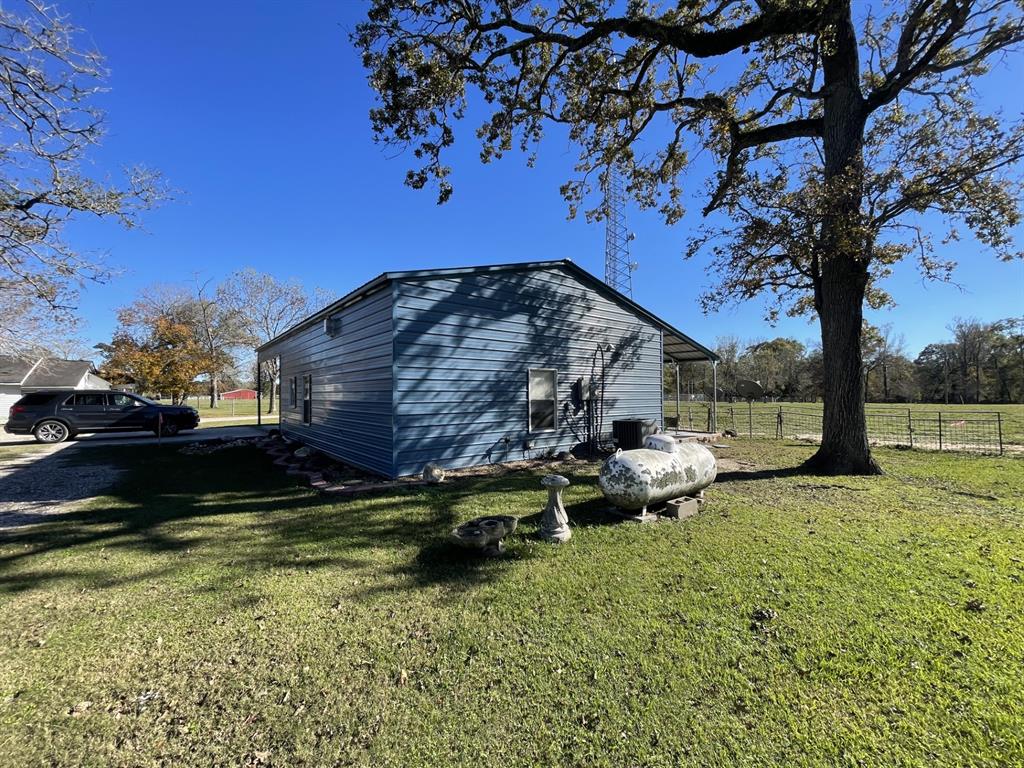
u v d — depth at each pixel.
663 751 1.91
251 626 2.98
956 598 3.21
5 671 2.52
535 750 1.93
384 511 5.69
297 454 10.27
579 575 3.70
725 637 2.76
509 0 8.15
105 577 3.79
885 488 6.86
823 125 8.38
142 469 9.05
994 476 7.78
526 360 9.52
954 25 7.09
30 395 14.20
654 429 10.84
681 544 4.38
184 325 30.64
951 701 2.18
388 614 3.12
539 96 9.88
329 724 2.11
